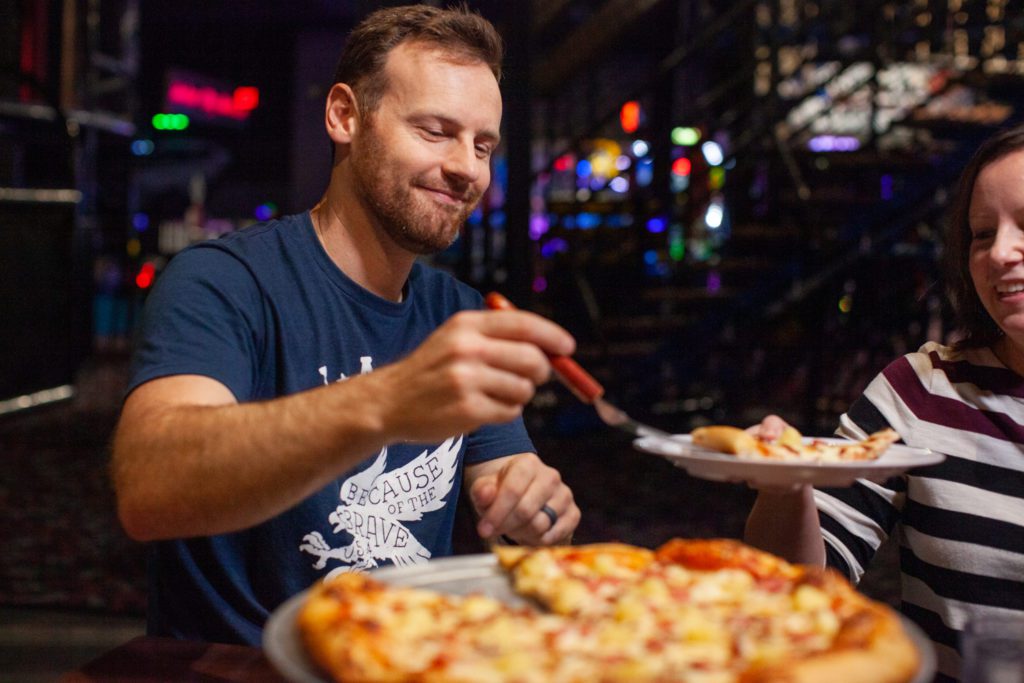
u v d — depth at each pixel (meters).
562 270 7.64
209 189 18.44
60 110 8.34
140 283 13.45
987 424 1.52
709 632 0.86
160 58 17.53
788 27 8.09
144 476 1.18
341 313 1.54
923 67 7.21
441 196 1.51
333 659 0.79
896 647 0.79
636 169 7.51
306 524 1.44
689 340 7.32
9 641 3.57
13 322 7.72
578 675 0.76
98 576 4.30
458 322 1.02
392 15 1.52
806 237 6.93
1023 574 1.46
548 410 7.46
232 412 1.15
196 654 1.23
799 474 1.08
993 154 1.47
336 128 1.54
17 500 5.55
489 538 1.46
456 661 0.78
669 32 10.98
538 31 8.65
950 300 1.61
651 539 4.95
